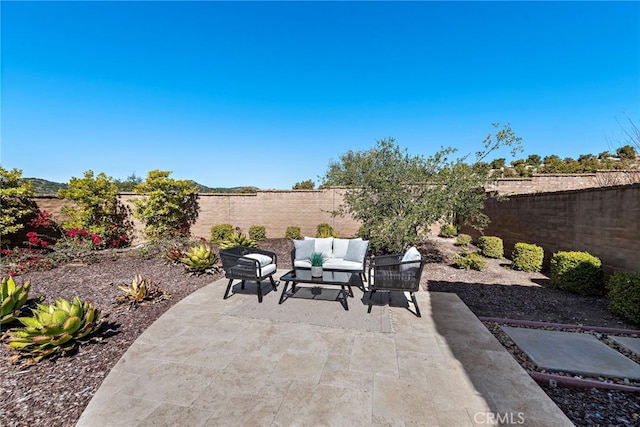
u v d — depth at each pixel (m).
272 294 4.86
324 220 11.82
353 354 2.88
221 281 5.69
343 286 4.25
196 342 3.15
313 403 2.15
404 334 3.32
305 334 3.33
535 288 5.23
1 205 8.14
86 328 3.07
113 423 1.95
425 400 2.17
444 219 7.20
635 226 4.38
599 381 2.45
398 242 6.74
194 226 11.73
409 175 7.19
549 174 10.26
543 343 3.14
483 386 2.34
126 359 2.81
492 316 4.02
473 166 6.74
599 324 3.69
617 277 3.91
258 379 2.46
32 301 4.45
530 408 2.07
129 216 10.82
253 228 11.17
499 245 7.84
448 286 5.38
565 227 6.11
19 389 2.38
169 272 6.38
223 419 1.99
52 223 9.21
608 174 9.42
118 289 5.14
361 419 1.98
